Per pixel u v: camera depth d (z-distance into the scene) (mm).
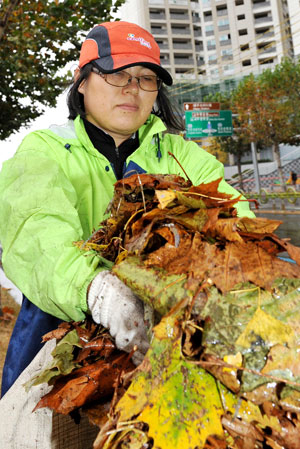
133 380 723
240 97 29609
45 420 1179
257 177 28391
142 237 827
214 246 783
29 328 1402
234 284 720
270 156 43656
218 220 805
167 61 77562
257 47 74625
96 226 1536
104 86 1411
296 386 659
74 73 1566
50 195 1171
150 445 708
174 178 993
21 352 1399
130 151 1635
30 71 5961
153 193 966
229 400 694
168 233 844
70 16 5148
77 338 1010
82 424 1188
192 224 833
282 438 655
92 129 1544
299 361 666
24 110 7727
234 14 76812
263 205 26141
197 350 723
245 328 689
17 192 1170
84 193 1498
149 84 1452
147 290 757
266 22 74938
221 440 687
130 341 873
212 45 78688
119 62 1349
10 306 6324
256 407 678
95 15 5191
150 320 812
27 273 1104
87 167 1499
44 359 1302
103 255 1028
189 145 1743
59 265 1002
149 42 1419
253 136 29312
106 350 967
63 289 982
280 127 28859
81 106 1591
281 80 28328
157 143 1662
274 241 799
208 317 706
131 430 714
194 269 746
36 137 1467
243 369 665
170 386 702
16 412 1265
